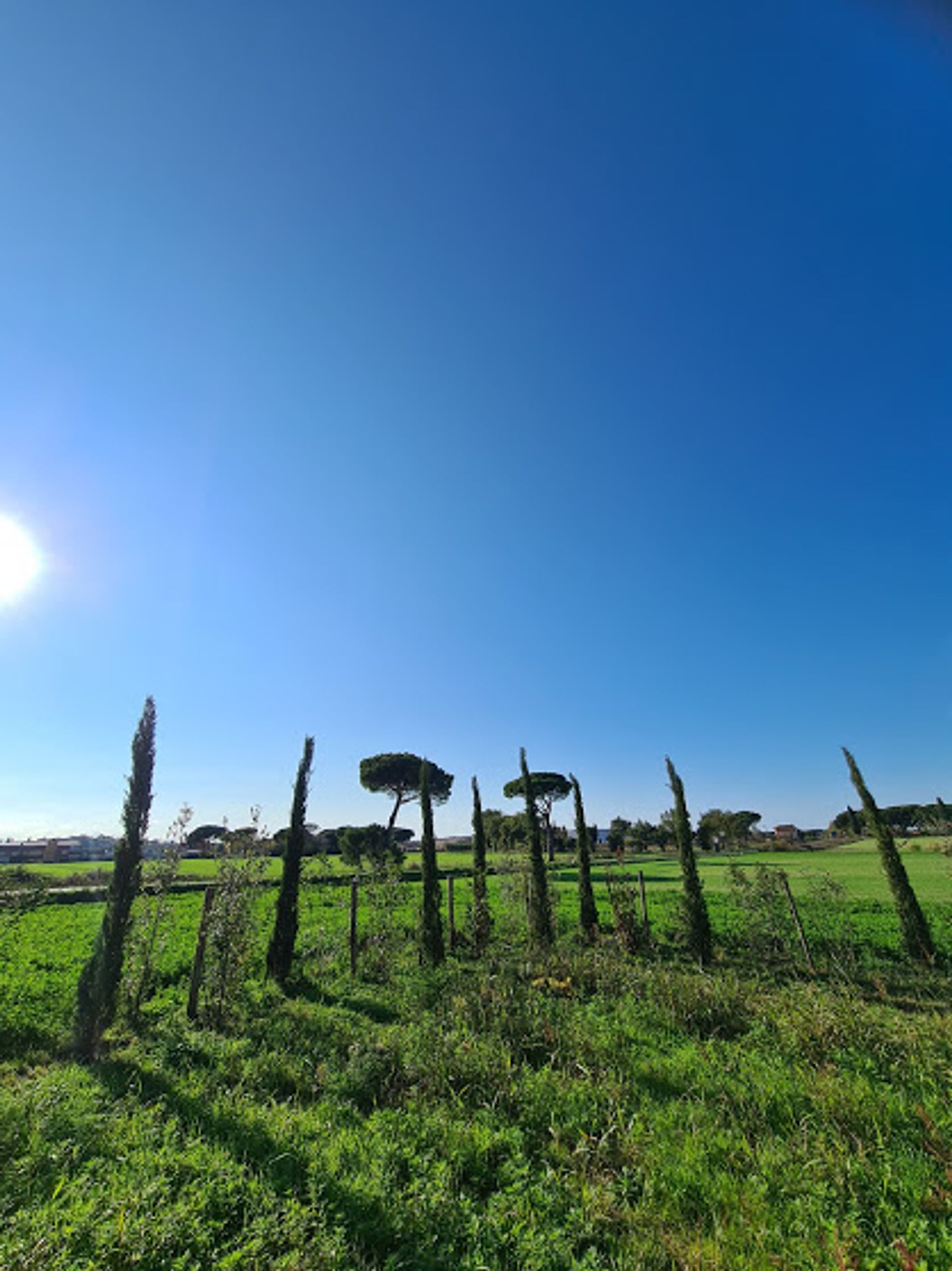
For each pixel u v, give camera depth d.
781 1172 5.86
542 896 21.17
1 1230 4.78
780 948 19.30
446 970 15.59
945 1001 13.09
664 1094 7.93
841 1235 4.79
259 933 18.14
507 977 13.18
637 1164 6.23
